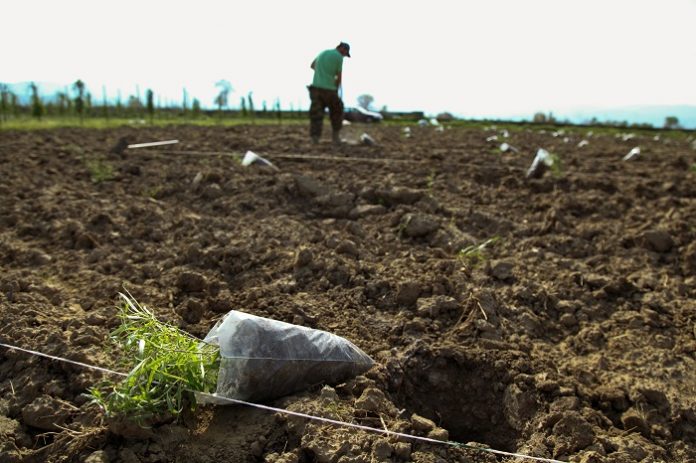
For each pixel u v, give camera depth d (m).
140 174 6.70
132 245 4.27
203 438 2.16
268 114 28.75
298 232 4.55
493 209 5.54
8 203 5.23
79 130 13.23
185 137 11.36
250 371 2.29
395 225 4.82
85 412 2.24
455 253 4.29
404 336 3.02
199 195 5.72
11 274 3.62
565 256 4.44
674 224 4.88
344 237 4.43
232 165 7.16
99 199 5.45
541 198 5.95
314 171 7.12
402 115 31.56
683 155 11.09
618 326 3.35
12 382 2.44
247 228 4.64
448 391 2.77
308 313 3.19
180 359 2.19
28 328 2.80
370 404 2.38
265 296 3.39
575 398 2.57
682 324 3.38
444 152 9.37
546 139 15.33
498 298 3.51
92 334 2.76
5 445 2.08
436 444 2.26
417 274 3.77
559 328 3.32
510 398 2.65
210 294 3.47
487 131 18.34
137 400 2.07
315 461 2.08
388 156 8.56
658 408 2.62
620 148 12.99
